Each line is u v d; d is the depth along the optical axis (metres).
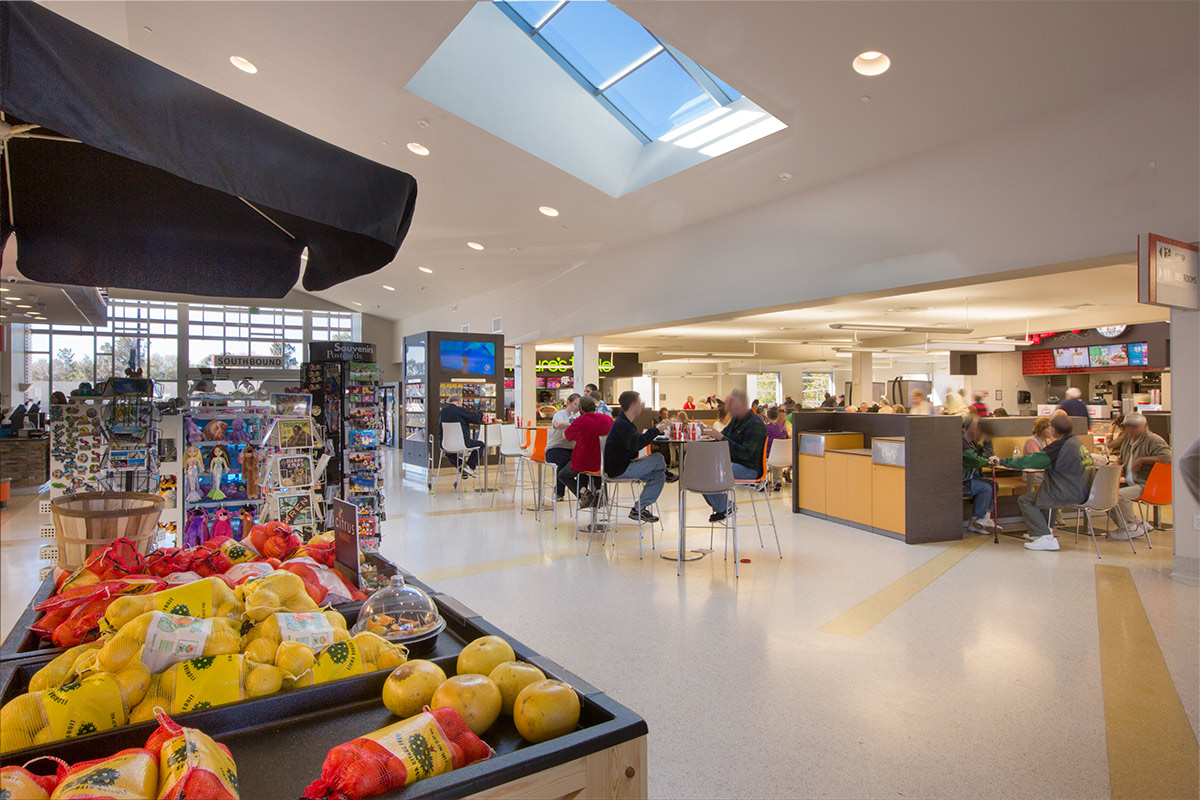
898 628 3.54
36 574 4.50
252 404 4.52
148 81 1.27
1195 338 4.09
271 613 1.36
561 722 1.07
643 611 3.82
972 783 2.10
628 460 5.36
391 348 20.81
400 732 0.95
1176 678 2.89
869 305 10.32
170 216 2.32
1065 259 4.52
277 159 1.50
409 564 4.95
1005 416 8.12
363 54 4.92
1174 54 3.90
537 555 5.24
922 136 5.10
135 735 1.04
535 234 8.92
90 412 3.89
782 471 9.94
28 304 8.81
